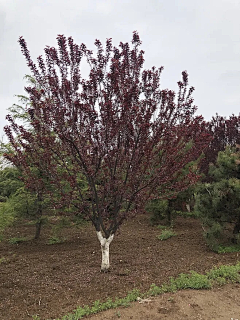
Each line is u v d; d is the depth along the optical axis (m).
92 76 4.57
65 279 5.32
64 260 6.66
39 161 4.96
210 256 6.51
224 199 7.01
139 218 12.10
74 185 4.88
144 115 4.60
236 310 3.94
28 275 5.68
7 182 8.87
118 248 7.63
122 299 4.21
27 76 8.10
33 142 4.85
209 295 4.38
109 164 4.76
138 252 7.11
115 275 5.37
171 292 4.47
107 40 4.92
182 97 5.32
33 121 4.64
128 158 4.83
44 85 4.90
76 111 4.54
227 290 4.56
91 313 3.89
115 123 4.50
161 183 4.97
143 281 4.98
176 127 5.05
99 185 5.41
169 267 5.75
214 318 3.74
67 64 4.83
